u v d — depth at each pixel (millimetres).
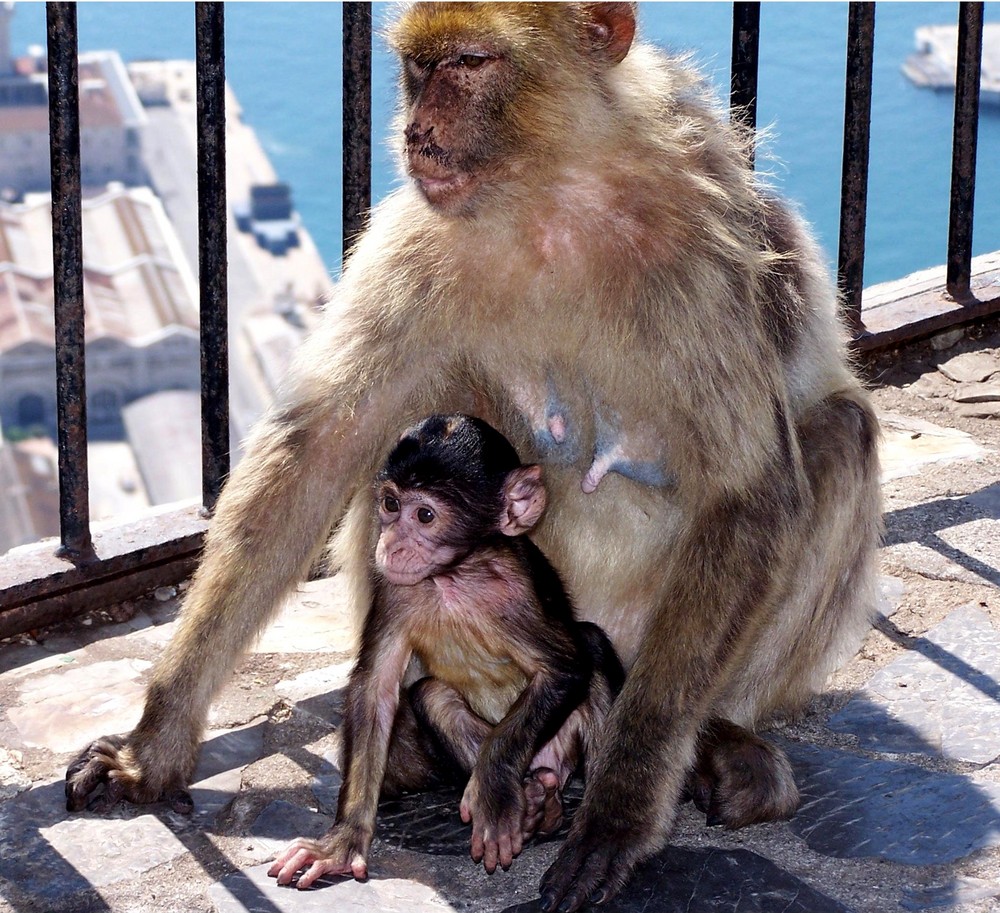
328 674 2217
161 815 2041
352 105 2334
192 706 2064
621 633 2127
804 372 2127
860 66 2576
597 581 2113
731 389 2006
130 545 2289
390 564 2004
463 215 1999
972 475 2525
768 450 2018
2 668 2217
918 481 2510
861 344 2680
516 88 1984
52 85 2162
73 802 2039
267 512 2070
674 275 2002
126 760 2062
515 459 2043
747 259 2027
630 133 2006
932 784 2068
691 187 2018
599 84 2008
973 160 2738
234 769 2096
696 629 2010
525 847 2016
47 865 1984
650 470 2064
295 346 2107
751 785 2023
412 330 2057
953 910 1936
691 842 2012
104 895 1956
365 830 1980
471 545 2012
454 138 1987
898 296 2803
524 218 2006
